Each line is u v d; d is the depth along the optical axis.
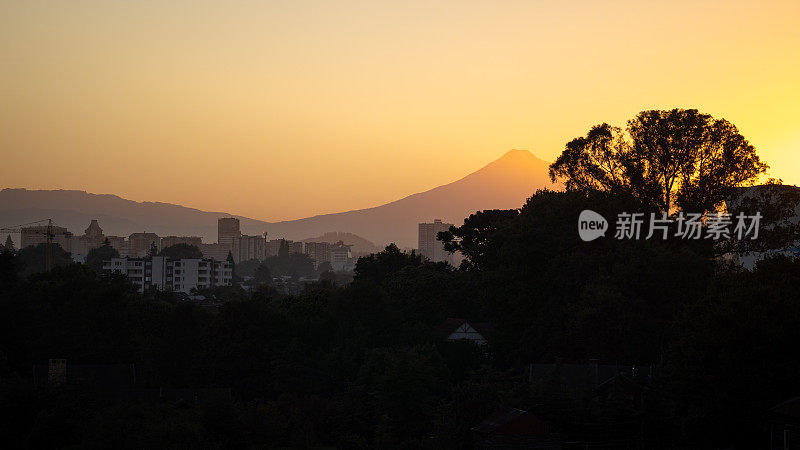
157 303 108.06
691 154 74.06
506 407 50.56
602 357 63.53
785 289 45.00
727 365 42.69
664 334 57.56
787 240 69.44
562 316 68.25
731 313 43.78
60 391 59.97
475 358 79.19
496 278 74.75
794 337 42.19
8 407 57.72
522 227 75.50
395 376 63.00
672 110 74.88
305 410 66.06
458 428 52.44
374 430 62.84
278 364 77.56
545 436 46.00
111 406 62.91
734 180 73.00
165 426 53.28
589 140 78.69
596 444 46.28
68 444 55.50
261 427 58.06
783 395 41.25
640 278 60.69
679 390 45.69
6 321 79.88
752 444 43.06
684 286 60.03
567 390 52.16
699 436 44.56
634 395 51.22
